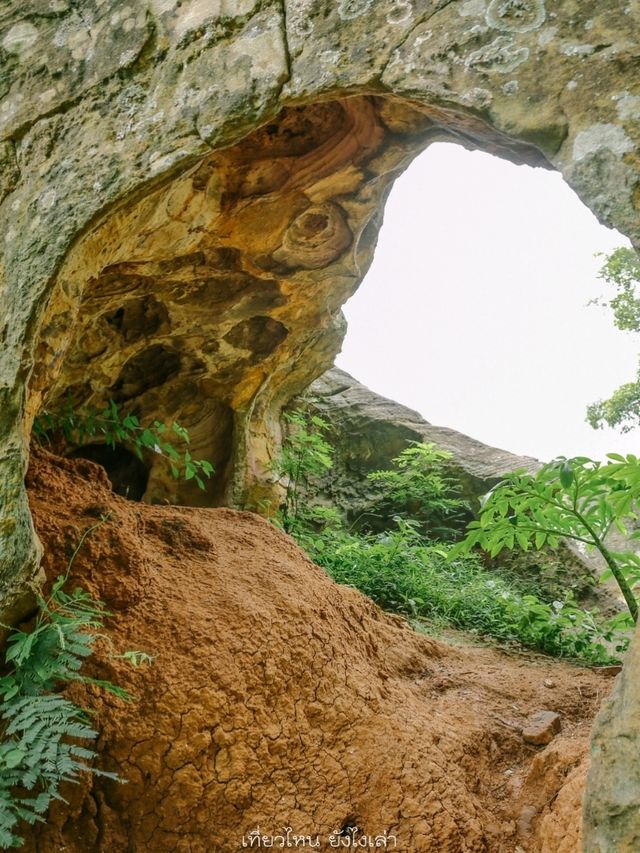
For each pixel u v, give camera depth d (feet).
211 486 19.93
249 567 11.25
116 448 19.62
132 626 9.29
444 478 26.94
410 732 9.50
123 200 9.07
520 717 10.83
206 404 19.21
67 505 10.43
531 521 12.69
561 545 24.67
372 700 9.83
